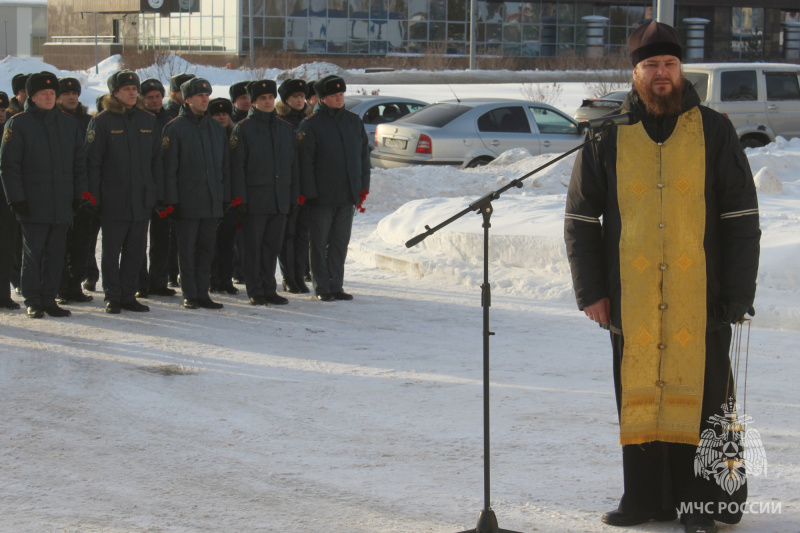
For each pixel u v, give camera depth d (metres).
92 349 7.27
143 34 54.75
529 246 9.66
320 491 4.54
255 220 8.90
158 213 8.80
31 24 76.62
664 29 3.84
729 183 3.86
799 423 5.48
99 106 9.59
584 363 6.91
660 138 3.89
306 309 8.82
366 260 11.08
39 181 8.16
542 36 57.53
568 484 4.62
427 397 6.09
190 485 4.63
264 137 8.87
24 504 4.38
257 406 5.93
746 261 3.85
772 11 59.50
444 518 4.20
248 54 51.59
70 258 9.03
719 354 3.99
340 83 9.02
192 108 8.69
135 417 5.72
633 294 3.91
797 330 7.79
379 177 15.18
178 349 7.32
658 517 4.14
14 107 9.30
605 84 35.78
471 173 15.57
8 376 6.54
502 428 5.47
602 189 3.99
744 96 17.84
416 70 48.03
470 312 8.59
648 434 3.98
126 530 4.07
